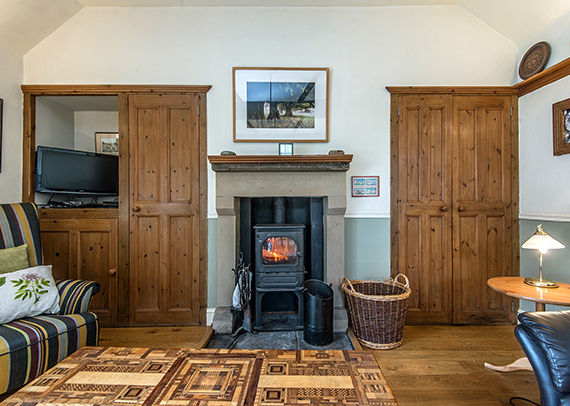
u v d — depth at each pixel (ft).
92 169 9.32
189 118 8.73
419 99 8.83
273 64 8.82
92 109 10.41
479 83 8.89
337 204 8.13
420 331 8.31
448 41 8.90
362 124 8.87
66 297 6.21
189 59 8.75
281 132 8.82
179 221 8.73
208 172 8.76
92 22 8.67
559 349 3.89
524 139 8.64
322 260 8.84
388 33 8.87
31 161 8.71
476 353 7.09
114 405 3.34
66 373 3.96
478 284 8.78
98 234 8.66
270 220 8.94
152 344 7.52
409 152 8.84
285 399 3.46
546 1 7.36
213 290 8.74
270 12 8.80
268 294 8.98
